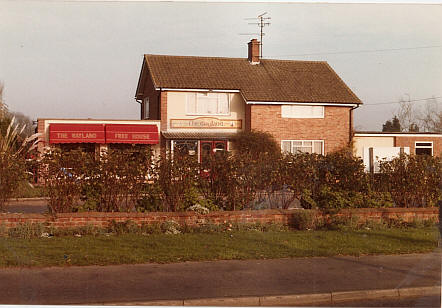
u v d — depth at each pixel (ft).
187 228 37.47
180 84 104.01
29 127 99.09
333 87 111.24
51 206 38.14
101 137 99.71
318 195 41.73
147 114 118.93
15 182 39.93
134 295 23.08
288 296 23.35
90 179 38.45
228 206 40.81
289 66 116.16
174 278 25.99
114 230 36.70
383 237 36.40
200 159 41.11
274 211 39.78
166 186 39.45
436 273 27.58
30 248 31.24
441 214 43.83
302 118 106.63
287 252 31.68
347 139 108.58
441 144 112.06
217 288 24.32
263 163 41.29
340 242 34.55
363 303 23.62
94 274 26.53
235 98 107.76
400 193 43.75
